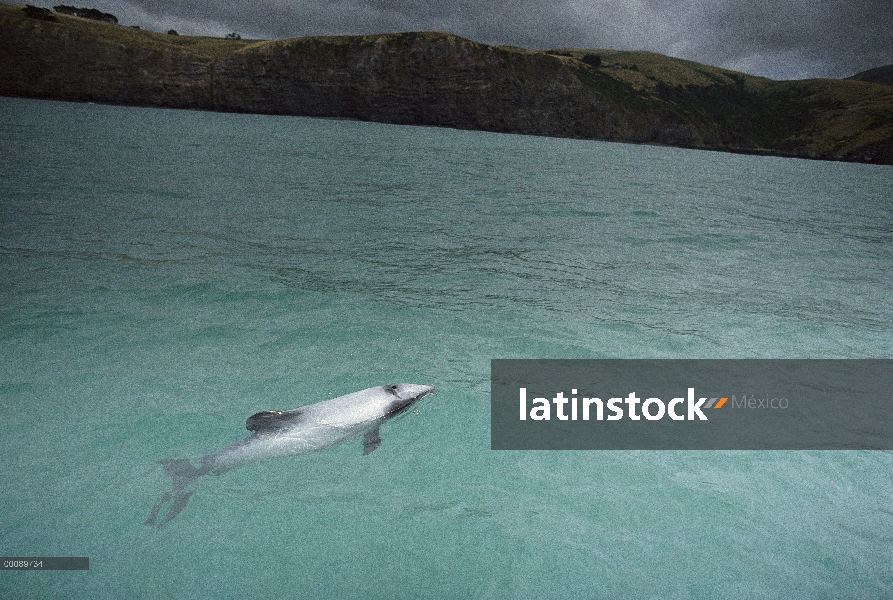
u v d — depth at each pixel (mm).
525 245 16609
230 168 28891
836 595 4469
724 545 4992
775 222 24000
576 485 5781
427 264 14000
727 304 12094
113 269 11859
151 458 5840
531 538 5012
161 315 9711
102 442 6059
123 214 16844
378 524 5105
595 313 11062
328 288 11656
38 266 11711
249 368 7973
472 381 7992
